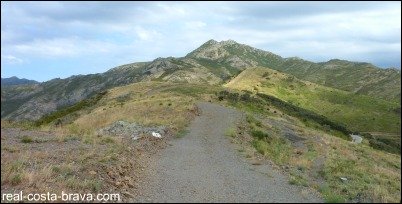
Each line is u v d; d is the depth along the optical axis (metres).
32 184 11.88
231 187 13.04
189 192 12.30
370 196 13.25
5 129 25.69
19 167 12.99
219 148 23.05
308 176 17.17
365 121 139.62
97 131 29.25
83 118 44.66
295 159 22.12
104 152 17.17
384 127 131.00
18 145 18.80
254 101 85.56
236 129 32.31
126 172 14.51
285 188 13.13
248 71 182.38
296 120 74.69
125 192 11.83
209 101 72.19
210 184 13.45
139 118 35.69
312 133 40.69
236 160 19.00
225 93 87.69
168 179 14.19
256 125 37.66
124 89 102.50
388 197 12.99
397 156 36.97
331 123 91.94
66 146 19.45
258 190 12.68
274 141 31.23
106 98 91.94
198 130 32.22
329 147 33.19
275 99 111.44
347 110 152.12
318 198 11.83
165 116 39.31
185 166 16.92
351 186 15.30
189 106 47.50
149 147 21.70
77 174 13.05
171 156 19.58
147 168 16.05
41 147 18.75
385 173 22.95
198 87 98.12
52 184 11.88
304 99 161.00
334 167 20.80
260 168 17.06
